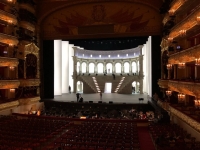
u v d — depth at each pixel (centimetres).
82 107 2927
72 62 4547
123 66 4828
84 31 3234
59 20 3288
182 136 1498
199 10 1474
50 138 1512
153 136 1530
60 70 3856
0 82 2273
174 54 2067
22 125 1812
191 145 1271
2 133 1571
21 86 2753
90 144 1323
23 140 1402
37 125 1823
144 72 4228
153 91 3036
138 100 3131
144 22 3039
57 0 3181
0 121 1977
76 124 2041
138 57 4388
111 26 3155
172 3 2045
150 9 3012
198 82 1464
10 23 2558
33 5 3075
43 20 3312
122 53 4850
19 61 2811
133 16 3081
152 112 2633
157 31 2992
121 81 4425
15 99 2578
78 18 3234
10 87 2455
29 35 2991
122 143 1323
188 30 1925
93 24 3191
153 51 3047
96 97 3516
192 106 1969
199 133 1417
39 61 3281
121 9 3112
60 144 1330
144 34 3041
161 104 2408
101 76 4653
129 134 1545
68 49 4306
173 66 2403
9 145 1301
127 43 4762
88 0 3116
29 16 2931
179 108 1872
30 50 2952
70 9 3247
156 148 1353
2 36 2341
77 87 4831
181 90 1880
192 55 1642
